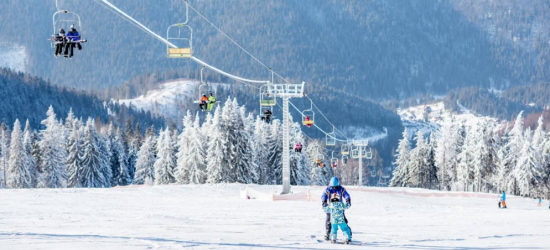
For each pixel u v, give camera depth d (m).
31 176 116.19
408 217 34.62
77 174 118.88
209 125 110.56
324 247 17.48
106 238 18.62
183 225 25.64
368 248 17.38
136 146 158.25
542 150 123.38
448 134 140.38
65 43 28.25
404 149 152.50
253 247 16.98
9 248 15.65
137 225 25.12
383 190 83.62
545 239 20.23
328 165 163.88
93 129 122.69
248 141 100.81
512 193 117.81
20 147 113.56
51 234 19.94
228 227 25.23
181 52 36.59
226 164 99.00
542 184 113.25
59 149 115.31
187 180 105.75
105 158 125.94
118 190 64.69
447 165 140.12
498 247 17.72
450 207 50.53
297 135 125.62
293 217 33.72
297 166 117.25
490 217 34.03
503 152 124.31
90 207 40.50
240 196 58.03
